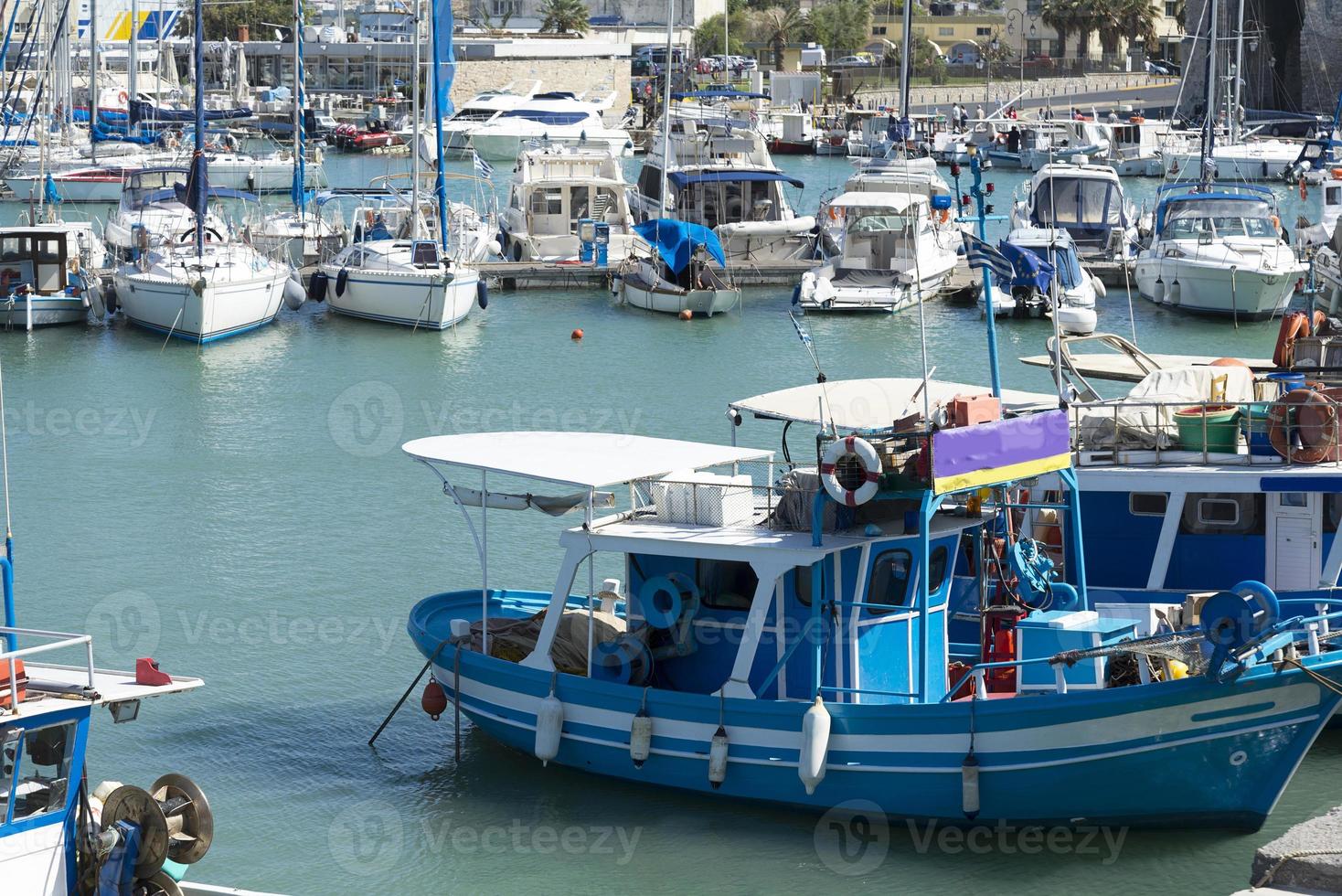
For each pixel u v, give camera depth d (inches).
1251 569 1091.9
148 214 2965.1
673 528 973.2
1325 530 1077.1
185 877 903.7
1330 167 3907.5
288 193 4564.5
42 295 2632.9
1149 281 2849.4
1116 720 875.4
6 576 816.9
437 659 1038.4
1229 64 5059.1
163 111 4389.8
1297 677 876.0
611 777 981.8
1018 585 1007.6
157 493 1670.8
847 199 2913.4
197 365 2369.6
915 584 938.1
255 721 1107.3
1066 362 1254.9
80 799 744.3
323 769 1035.3
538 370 2327.8
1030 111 6505.9
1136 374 1300.4
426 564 1438.2
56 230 2667.3
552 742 975.6
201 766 1039.0
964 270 3161.9
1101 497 1118.4
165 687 756.0
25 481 1720.0
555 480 959.0
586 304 2925.7
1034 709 879.7
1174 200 2933.1
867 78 7795.3
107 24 5378.9
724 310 2802.7
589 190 3267.7
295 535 1526.8
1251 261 2691.9
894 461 911.7
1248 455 1080.2
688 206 3225.9
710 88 4345.5
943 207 3053.6
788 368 2322.8
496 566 1429.6
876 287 2832.2
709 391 2170.3
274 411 2071.9
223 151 4776.1
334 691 1162.0
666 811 957.2
